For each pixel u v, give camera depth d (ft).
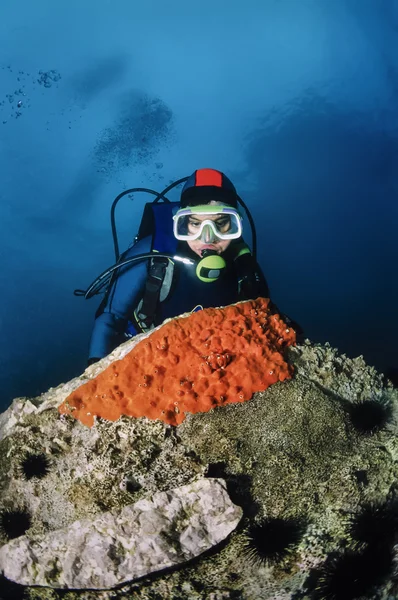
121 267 10.25
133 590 6.13
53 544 6.16
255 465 6.09
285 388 6.28
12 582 6.34
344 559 5.84
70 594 6.27
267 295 10.21
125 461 6.08
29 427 6.60
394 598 5.88
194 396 6.08
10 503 6.56
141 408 6.14
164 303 9.93
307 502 6.12
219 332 6.45
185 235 9.62
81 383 6.76
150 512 5.85
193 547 5.75
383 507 6.07
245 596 6.28
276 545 5.84
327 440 6.21
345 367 6.82
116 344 10.16
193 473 5.99
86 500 6.15
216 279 9.48
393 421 6.50
